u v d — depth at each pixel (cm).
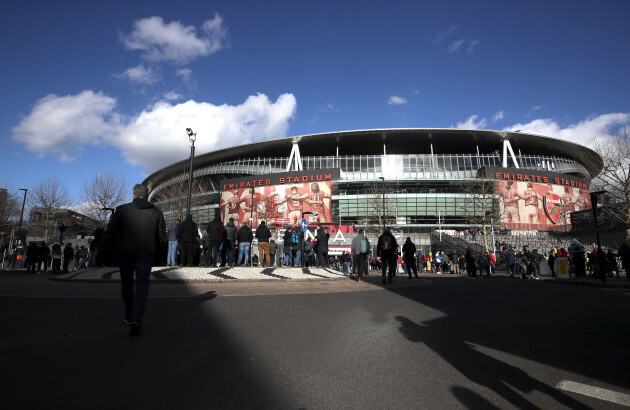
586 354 395
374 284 1231
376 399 271
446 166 6906
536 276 1922
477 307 722
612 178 3162
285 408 253
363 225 6128
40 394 265
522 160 7250
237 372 323
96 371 316
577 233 4766
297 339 443
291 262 1894
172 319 546
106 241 470
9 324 488
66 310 599
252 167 7438
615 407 261
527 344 436
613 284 1359
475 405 262
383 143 7306
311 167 7100
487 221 5703
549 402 269
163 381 297
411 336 468
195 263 1667
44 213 5188
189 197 1872
